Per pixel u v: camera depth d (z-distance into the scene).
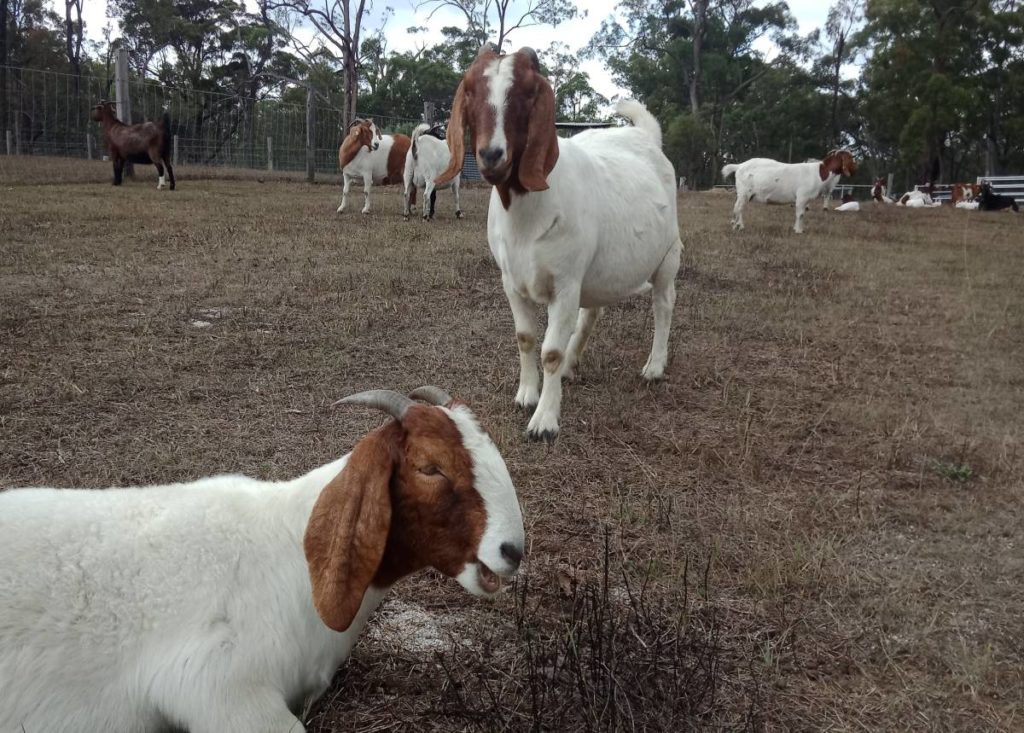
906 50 48.62
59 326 7.06
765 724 2.98
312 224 13.68
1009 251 16.39
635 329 8.40
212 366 6.32
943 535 4.49
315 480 2.76
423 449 2.44
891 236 18.14
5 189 16.72
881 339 8.63
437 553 2.52
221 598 2.48
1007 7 52.47
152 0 52.41
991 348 8.43
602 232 5.85
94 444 4.90
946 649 3.47
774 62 61.47
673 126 52.84
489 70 5.13
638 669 3.02
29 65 49.94
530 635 3.33
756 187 20.23
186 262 9.91
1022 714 3.10
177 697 2.36
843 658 3.38
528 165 5.09
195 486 2.84
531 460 5.15
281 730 2.41
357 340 7.21
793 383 7.03
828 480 5.14
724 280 11.32
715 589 3.82
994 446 5.74
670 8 60.19
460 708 2.90
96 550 2.47
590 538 4.22
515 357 7.11
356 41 33.88
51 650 2.29
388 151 17.50
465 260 10.89
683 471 5.13
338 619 2.36
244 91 53.94
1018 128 51.84
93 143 25.55
